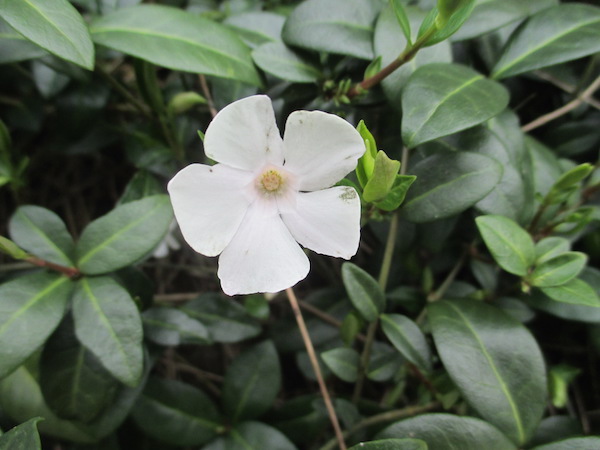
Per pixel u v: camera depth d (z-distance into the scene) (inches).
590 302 3.3
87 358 3.7
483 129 3.8
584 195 4.2
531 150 4.3
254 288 3.1
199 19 3.9
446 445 3.2
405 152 3.9
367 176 3.1
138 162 4.8
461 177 3.5
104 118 5.2
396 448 2.9
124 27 3.7
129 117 5.6
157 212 3.5
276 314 5.5
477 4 4.0
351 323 4.0
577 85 4.7
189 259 5.6
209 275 5.5
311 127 2.8
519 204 3.7
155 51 3.6
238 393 4.1
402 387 4.3
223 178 3.0
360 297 3.6
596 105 4.6
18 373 3.9
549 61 3.9
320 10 3.9
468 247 4.5
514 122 4.1
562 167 4.5
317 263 5.6
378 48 3.8
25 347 3.2
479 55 4.3
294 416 4.3
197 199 2.9
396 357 4.1
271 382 4.1
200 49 3.8
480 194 3.5
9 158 4.4
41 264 3.4
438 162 3.6
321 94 4.1
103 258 3.5
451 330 3.5
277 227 3.1
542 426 3.9
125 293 3.4
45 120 5.6
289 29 3.9
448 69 3.6
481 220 3.5
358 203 2.9
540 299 4.0
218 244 3.0
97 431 3.8
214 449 4.0
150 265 5.2
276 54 3.9
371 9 4.0
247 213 3.1
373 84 3.8
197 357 5.4
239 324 4.3
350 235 3.0
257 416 4.1
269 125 2.8
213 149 2.8
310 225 3.1
